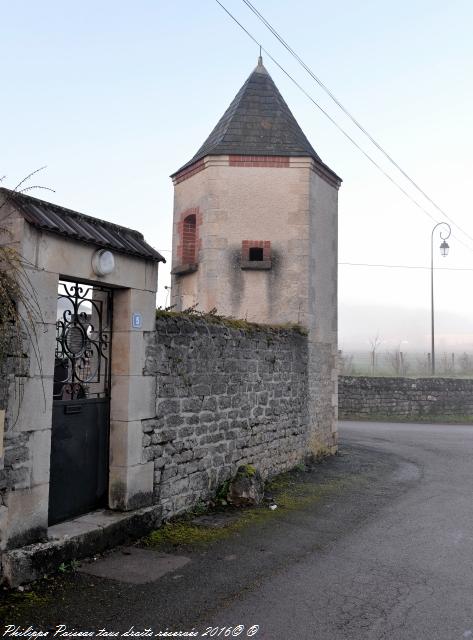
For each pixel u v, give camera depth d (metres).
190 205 11.91
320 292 11.39
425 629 4.02
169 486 6.49
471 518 7.01
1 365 4.45
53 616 4.08
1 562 4.44
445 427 17.89
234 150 11.16
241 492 7.36
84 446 5.68
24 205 4.84
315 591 4.67
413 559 5.48
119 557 5.30
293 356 9.91
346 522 6.78
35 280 4.79
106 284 5.68
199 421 7.06
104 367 6.00
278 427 9.25
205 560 5.34
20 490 4.64
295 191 11.08
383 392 20.20
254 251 11.31
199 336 7.12
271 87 12.41
